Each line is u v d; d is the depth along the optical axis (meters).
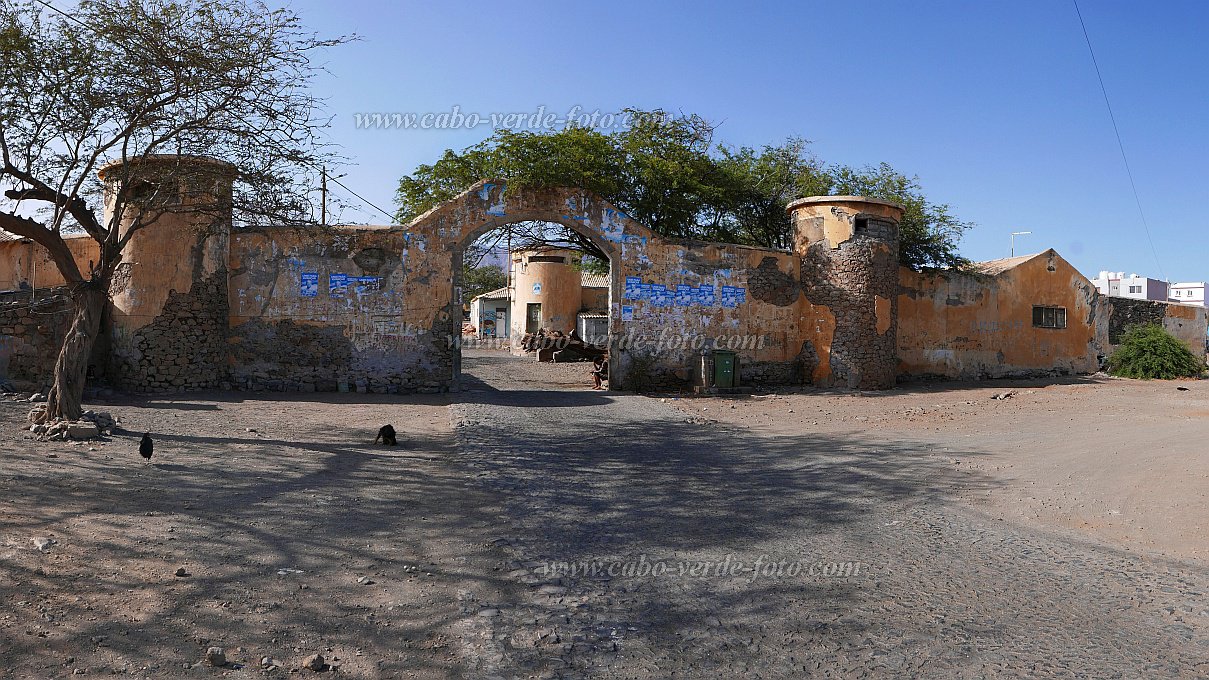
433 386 16.91
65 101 9.98
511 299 41.28
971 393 19.41
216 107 10.61
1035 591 5.15
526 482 8.32
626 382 18.52
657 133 22.11
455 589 5.06
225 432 10.71
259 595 4.77
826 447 10.95
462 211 17.23
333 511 6.80
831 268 19.66
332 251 16.52
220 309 15.73
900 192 23.64
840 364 19.55
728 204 23.05
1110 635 4.43
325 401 15.05
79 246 19.47
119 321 14.62
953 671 3.98
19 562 4.96
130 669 3.76
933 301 23.38
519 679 3.87
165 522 6.10
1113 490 7.93
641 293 18.67
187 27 10.48
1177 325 29.56
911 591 5.15
